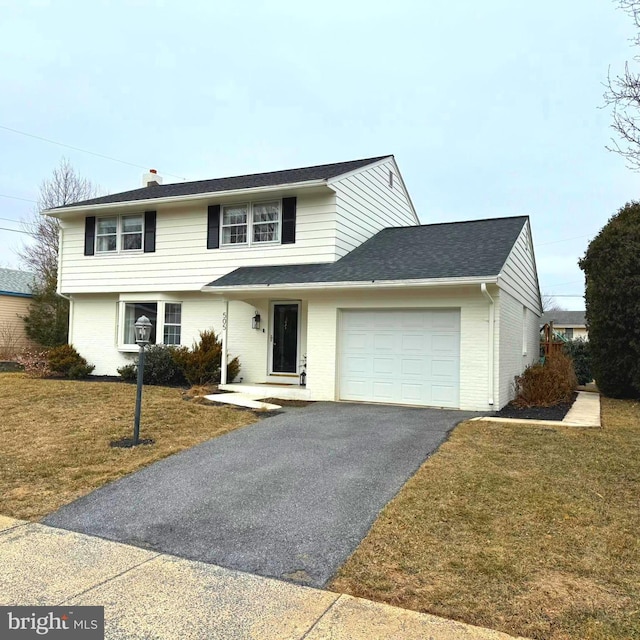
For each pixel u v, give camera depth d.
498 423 8.24
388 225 15.89
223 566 3.72
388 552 3.85
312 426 8.23
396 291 10.76
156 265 14.62
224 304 13.67
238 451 6.75
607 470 5.73
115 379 14.70
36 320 23.42
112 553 3.96
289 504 4.89
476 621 2.95
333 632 2.87
